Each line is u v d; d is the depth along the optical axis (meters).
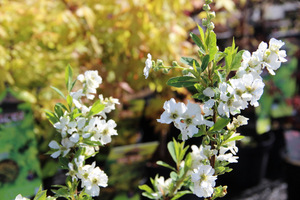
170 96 1.77
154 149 1.54
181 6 1.67
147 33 1.57
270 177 2.58
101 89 1.56
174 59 1.58
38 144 1.61
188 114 0.77
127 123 1.68
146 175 1.87
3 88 1.42
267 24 2.95
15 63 1.53
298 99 2.71
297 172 2.09
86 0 1.57
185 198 1.65
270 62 0.79
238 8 2.57
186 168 0.87
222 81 0.77
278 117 2.83
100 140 0.85
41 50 1.60
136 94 1.84
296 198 2.12
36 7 1.54
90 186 0.82
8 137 1.31
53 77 1.56
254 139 2.52
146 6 1.52
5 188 1.30
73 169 0.83
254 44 2.65
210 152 0.81
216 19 2.42
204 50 0.79
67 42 1.61
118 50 1.60
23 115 1.34
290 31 3.04
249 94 0.75
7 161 1.31
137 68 1.62
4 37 1.46
